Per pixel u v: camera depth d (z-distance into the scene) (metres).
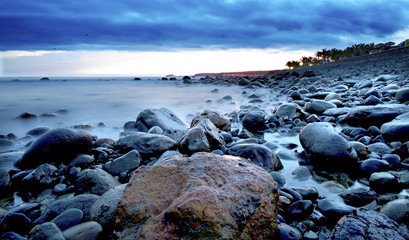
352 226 1.75
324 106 7.40
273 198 2.01
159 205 1.86
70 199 2.47
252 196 1.90
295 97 11.38
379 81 12.79
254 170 2.22
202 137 4.06
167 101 13.72
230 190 1.89
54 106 11.74
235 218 1.71
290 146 4.58
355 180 3.02
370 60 33.56
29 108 11.02
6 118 8.54
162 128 5.96
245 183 1.99
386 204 2.17
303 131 4.18
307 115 7.03
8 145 5.08
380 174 2.78
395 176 2.93
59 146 3.80
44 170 3.24
